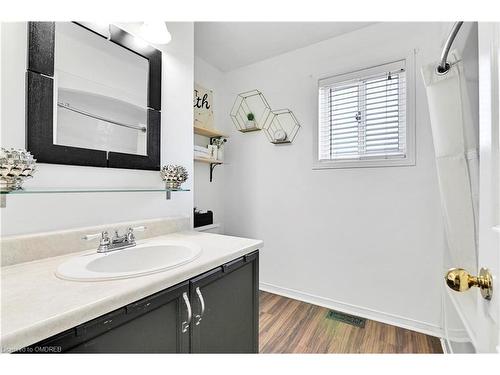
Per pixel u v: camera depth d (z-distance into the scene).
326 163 2.18
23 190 0.88
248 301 1.28
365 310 2.00
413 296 1.82
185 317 0.91
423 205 1.79
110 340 0.70
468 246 1.20
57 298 0.68
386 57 1.92
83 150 1.17
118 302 0.71
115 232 1.20
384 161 1.92
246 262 1.23
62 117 1.11
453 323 1.41
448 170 1.26
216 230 2.46
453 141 1.23
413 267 1.82
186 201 1.73
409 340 1.69
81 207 1.18
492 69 0.49
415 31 1.82
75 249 1.10
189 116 1.75
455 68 1.20
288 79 2.40
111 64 1.29
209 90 2.62
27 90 1.00
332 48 2.17
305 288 2.29
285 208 2.41
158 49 1.53
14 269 0.89
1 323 0.56
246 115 2.66
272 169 2.49
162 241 1.33
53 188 1.09
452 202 1.26
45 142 1.05
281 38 2.18
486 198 0.51
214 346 1.06
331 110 2.20
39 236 1.00
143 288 0.77
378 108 1.98
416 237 1.81
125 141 1.35
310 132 2.27
